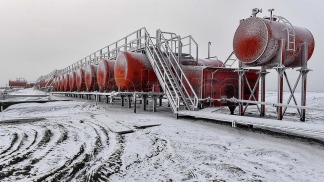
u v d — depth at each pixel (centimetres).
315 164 517
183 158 559
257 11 983
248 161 537
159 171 481
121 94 1470
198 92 1250
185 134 799
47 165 517
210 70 1230
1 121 1138
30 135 812
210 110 1128
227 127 921
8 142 717
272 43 936
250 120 827
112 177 453
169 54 1360
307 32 1055
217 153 595
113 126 954
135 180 439
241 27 1024
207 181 433
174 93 1280
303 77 1012
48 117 1274
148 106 1923
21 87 10006
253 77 1319
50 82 4909
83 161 542
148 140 726
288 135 784
